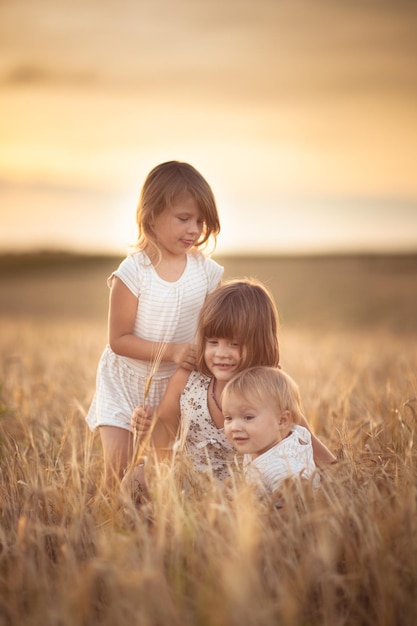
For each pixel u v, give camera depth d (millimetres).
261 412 3574
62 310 39500
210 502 3172
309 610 2752
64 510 3389
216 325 3818
